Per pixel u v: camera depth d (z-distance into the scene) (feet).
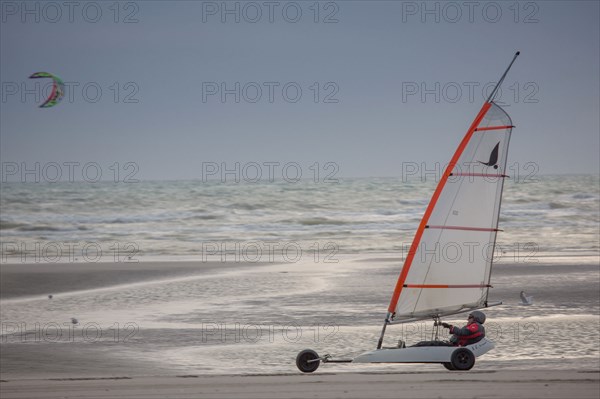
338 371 193.36
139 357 222.69
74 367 209.05
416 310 181.27
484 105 180.34
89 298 333.42
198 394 144.66
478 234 180.55
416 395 141.69
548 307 301.84
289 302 321.52
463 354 178.91
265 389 149.59
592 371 177.68
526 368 197.16
